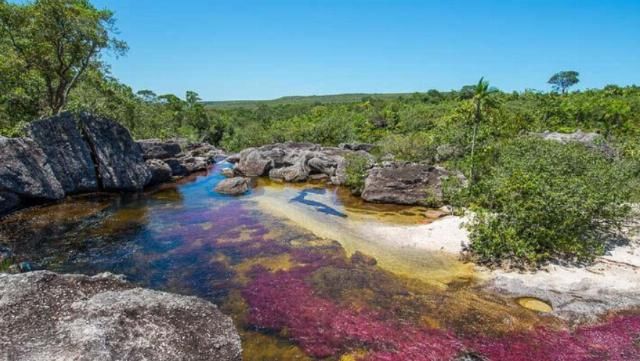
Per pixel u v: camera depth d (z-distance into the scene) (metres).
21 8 27.25
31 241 18.25
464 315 12.52
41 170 23.78
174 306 8.54
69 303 8.01
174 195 28.56
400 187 27.33
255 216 23.12
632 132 56.91
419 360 10.39
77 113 27.08
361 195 28.77
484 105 27.77
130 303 8.15
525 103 85.06
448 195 25.55
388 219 23.14
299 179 35.66
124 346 6.95
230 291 14.08
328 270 15.80
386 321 12.20
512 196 17.20
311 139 59.31
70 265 15.95
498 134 33.62
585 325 11.88
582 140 35.16
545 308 12.91
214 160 47.91
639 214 19.09
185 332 7.91
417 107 89.75
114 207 24.53
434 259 16.92
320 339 11.30
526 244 15.97
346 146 46.41
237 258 16.95
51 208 23.39
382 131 70.44
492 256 16.55
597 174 19.48
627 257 16.31
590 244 17.02
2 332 6.89
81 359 6.39
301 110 121.12
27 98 30.38
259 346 10.97
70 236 19.12
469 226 17.80
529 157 23.12
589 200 16.19
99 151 27.70
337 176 34.09
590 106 68.75
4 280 8.23
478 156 27.08
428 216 23.83
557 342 11.12
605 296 13.45
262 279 15.02
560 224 16.42
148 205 25.34
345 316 12.48
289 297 13.67
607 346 10.92
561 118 70.12
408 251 17.83
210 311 8.88
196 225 21.28
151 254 17.23
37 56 29.92
